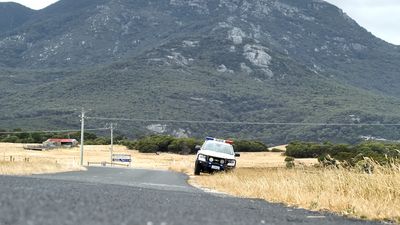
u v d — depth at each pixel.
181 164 87.88
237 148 193.38
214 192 25.98
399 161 23.05
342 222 13.13
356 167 24.95
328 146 144.38
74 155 163.75
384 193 20.67
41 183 17.78
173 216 9.26
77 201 10.41
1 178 20.44
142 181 34.53
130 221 7.75
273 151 191.75
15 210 7.83
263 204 18.23
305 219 12.93
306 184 25.08
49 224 6.78
